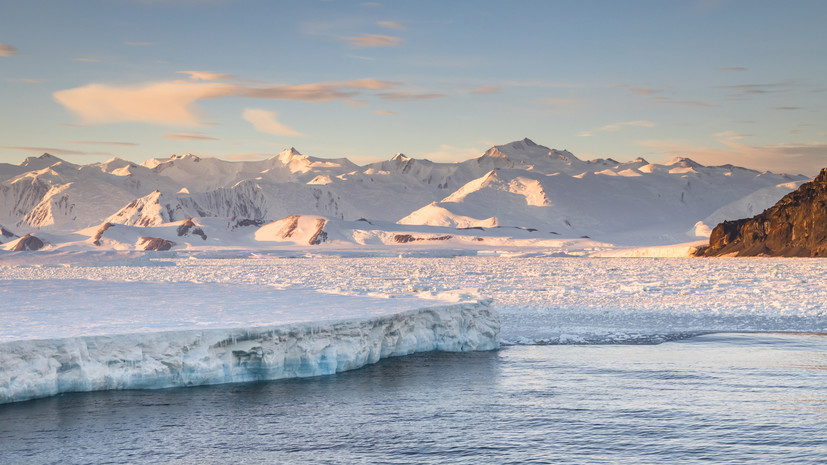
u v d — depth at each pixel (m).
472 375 31.11
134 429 22.92
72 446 21.42
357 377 30.27
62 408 24.42
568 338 41.62
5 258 160.50
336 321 30.81
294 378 29.70
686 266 141.88
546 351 37.53
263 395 26.98
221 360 28.16
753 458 20.38
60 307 36.19
